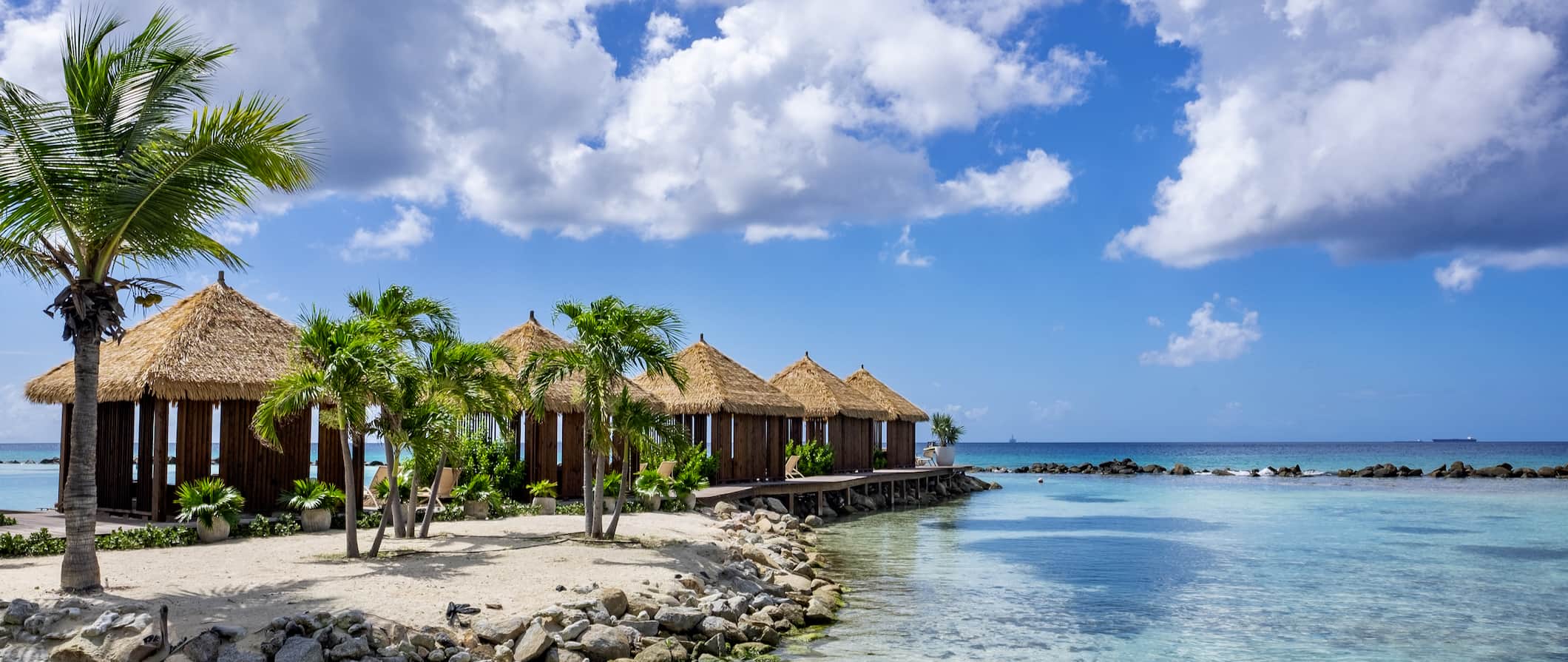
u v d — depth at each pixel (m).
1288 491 40.31
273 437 12.81
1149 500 35.16
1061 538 22.00
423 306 16.03
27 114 9.22
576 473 22.17
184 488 14.49
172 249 10.33
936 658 10.53
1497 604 13.66
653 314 15.16
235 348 15.95
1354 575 16.17
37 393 16.98
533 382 15.46
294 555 12.62
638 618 10.41
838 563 17.70
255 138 10.09
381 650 8.43
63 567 9.54
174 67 10.09
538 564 12.49
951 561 17.92
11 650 8.04
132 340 16.73
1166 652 10.88
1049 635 11.66
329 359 12.41
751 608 12.19
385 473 18.61
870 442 37.09
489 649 9.02
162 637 8.04
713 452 27.41
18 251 9.77
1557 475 52.03
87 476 9.64
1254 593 14.47
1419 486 44.25
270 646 8.20
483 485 18.38
